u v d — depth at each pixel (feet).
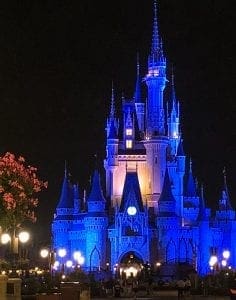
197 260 615.16
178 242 610.65
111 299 271.69
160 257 599.57
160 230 604.90
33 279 251.39
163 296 292.20
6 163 213.87
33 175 219.41
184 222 643.45
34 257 521.24
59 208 641.40
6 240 208.03
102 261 604.08
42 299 151.12
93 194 616.80
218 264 577.02
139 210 606.55
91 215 610.65
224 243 652.89
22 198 213.05
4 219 209.56
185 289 277.64
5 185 212.64
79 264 534.37
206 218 629.92
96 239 609.42
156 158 650.02
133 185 615.57
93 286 296.30
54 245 632.38
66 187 650.02
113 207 629.92
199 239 623.77
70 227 636.07
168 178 622.13
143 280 436.76
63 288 167.73
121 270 582.35
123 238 601.62
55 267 510.99
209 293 284.20
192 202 653.71
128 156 651.25
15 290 157.58
